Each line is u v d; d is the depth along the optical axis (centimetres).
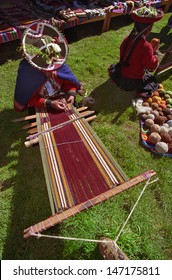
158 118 355
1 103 385
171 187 305
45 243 256
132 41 357
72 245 249
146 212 282
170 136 342
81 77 445
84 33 565
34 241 256
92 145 253
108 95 416
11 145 337
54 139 263
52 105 309
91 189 209
